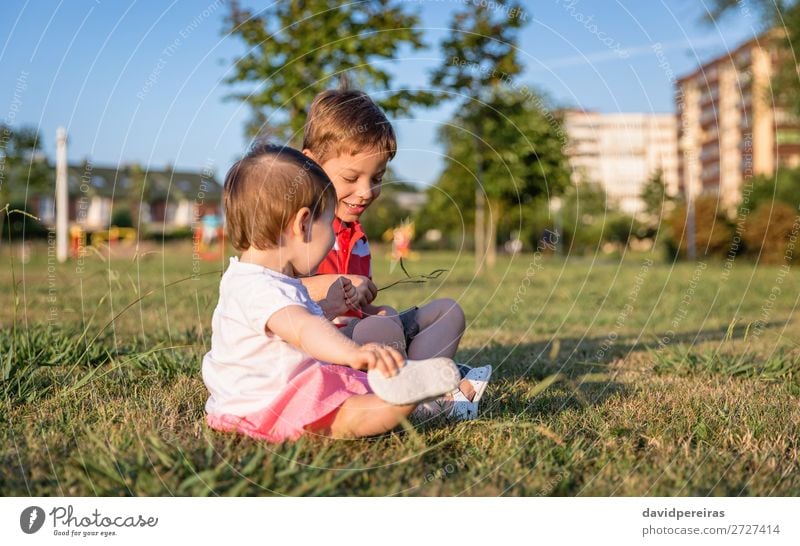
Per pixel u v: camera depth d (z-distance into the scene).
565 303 6.14
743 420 1.98
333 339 1.58
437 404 1.99
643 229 24.70
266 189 1.74
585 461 1.68
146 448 1.64
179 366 2.63
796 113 11.64
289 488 1.51
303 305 1.67
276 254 1.79
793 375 2.77
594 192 27.34
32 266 10.48
